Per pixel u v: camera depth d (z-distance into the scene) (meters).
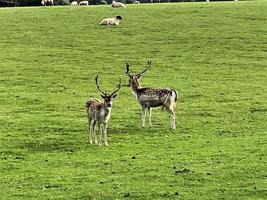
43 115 54.66
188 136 47.59
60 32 94.06
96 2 162.25
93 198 33.09
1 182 36.28
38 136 47.78
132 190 34.19
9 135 47.94
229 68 75.38
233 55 81.88
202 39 89.81
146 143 45.44
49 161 40.72
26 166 39.66
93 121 45.66
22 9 116.31
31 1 147.12
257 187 34.34
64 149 44.09
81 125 51.47
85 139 47.06
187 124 51.94
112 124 52.06
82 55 81.25
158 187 34.66
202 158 40.59
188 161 39.91
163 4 122.50
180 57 80.81
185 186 34.78
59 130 49.75
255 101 60.31
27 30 95.12
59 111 56.34
